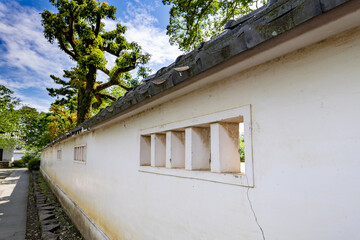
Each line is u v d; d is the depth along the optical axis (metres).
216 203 1.95
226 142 2.04
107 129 4.87
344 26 1.12
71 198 7.83
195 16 10.78
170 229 2.55
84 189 6.20
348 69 1.18
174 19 11.57
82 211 6.14
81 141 7.06
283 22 1.06
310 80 1.34
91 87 15.12
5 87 24.56
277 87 1.52
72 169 8.02
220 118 1.94
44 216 7.20
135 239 3.32
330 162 1.23
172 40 12.08
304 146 1.35
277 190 1.48
